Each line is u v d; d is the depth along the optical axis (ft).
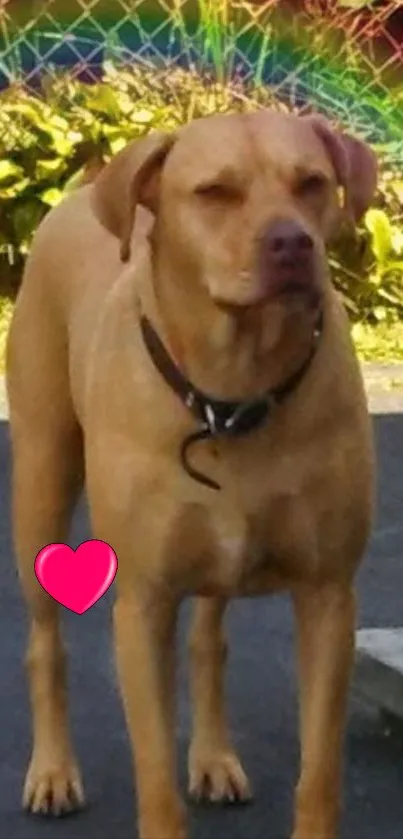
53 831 6.57
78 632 8.37
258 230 5.47
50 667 6.86
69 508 6.94
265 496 5.79
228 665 7.95
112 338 6.07
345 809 6.63
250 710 7.48
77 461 6.91
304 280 5.44
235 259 5.50
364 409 5.92
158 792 5.93
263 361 5.66
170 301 5.76
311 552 5.90
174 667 6.07
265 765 6.98
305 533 5.86
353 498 5.86
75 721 7.39
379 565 9.30
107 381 5.98
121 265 6.50
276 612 8.61
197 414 5.74
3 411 11.55
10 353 7.06
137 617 5.97
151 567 5.92
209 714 6.84
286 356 5.67
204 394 5.72
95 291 6.57
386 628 8.10
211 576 6.01
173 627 6.08
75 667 7.94
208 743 6.82
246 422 5.71
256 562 5.97
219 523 5.82
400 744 7.16
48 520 6.89
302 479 5.79
